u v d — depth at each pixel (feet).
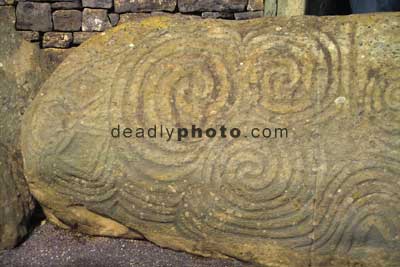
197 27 8.68
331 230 7.91
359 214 7.78
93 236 9.04
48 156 8.46
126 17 12.32
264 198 8.02
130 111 8.32
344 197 7.80
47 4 12.21
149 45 8.61
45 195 8.78
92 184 8.46
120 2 12.21
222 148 8.09
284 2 12.10
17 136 9.43
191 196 8.22
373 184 7.73
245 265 8.43
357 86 7.93
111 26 12.37
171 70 8.40
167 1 12.17
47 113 8.52
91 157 8.35
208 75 8.30
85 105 8.42
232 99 8.16
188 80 8.32
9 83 9.73
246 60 8.30
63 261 8.39
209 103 8.21
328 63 8.07
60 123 8.43
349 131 7.83
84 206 8.68
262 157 8.00
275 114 8.04
